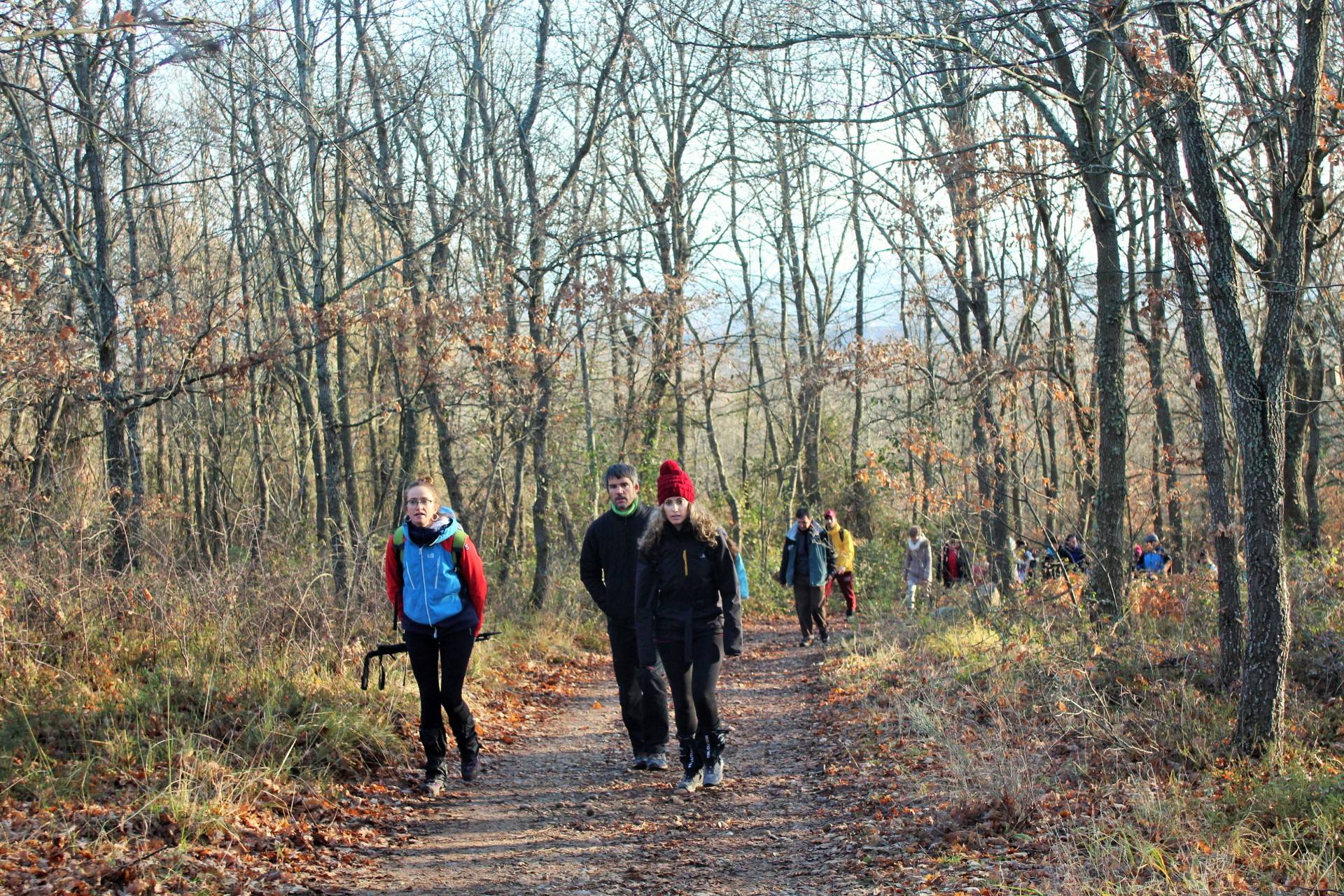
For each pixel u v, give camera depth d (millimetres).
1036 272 14617
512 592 15938
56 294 14188
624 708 7371
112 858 4777
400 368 16188
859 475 14062
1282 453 6449
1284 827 5203
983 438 13992
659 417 23281
